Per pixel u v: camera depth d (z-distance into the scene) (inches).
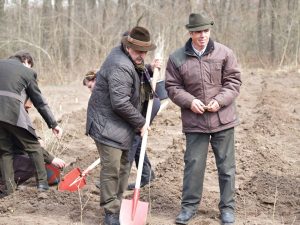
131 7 897.5
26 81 256.8
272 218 226.5
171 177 279.4
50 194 250.7
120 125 208.5
